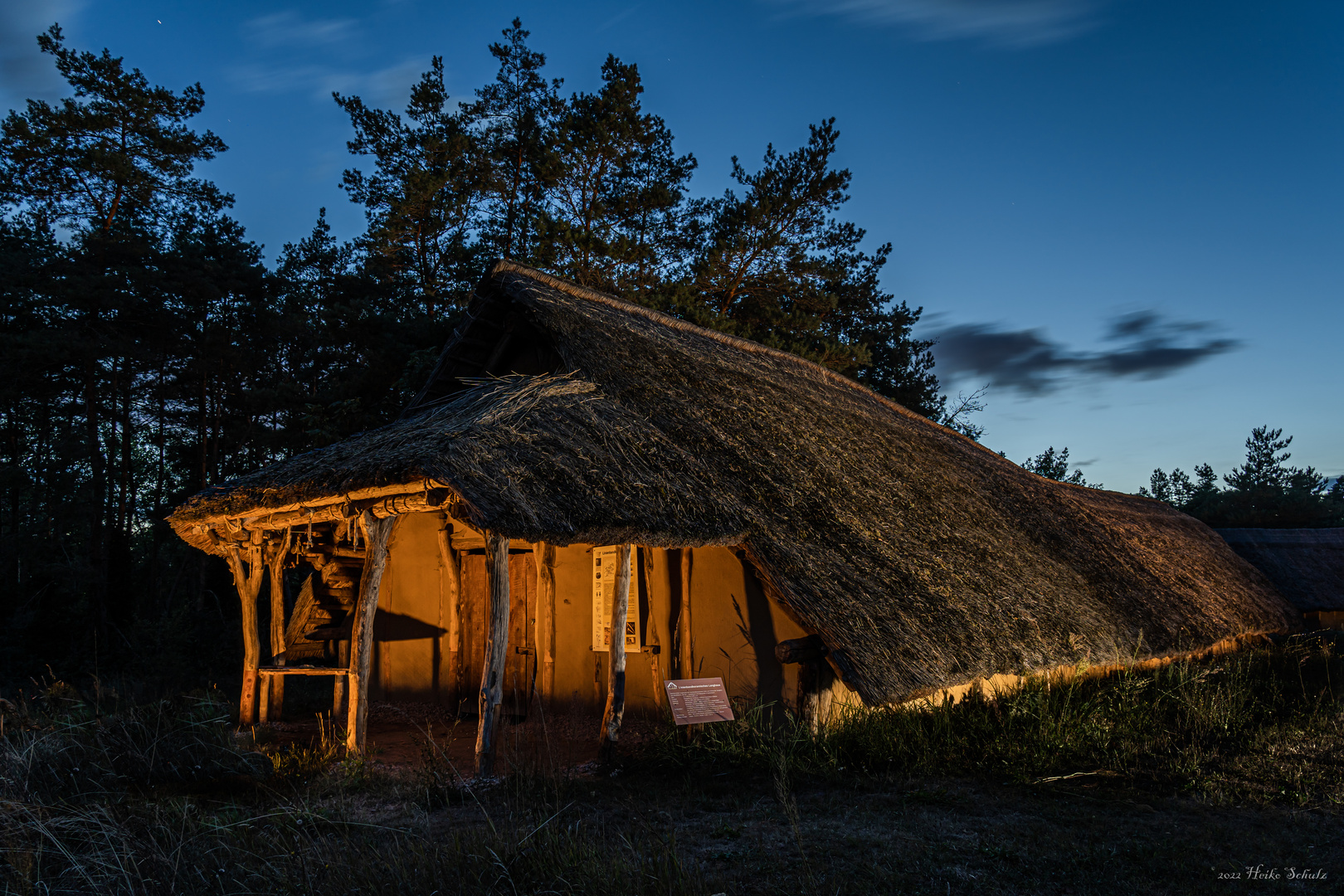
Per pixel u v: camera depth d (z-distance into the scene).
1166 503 19.91
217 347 23.97
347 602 11.49
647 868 4.06
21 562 21.03
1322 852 4.59
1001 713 7.70
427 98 26.00
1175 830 4.99
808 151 24.53
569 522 6.23
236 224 26.94
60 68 23.44
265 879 3.88
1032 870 4.27
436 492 6.42
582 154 23.52
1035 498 13.76
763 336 24.25
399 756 7.61
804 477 9.22
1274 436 47.16
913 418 15.98
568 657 9.38
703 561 8.28
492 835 4.36
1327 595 18.20
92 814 4.33
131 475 26.12
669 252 25.67
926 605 7.90
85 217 24.55
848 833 4.86
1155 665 11.14
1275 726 7.70
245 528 8.80
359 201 26.22
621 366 9.46
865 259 27.48
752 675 7.72
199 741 6.26
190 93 25.20
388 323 22.42
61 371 23.30
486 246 25.58
